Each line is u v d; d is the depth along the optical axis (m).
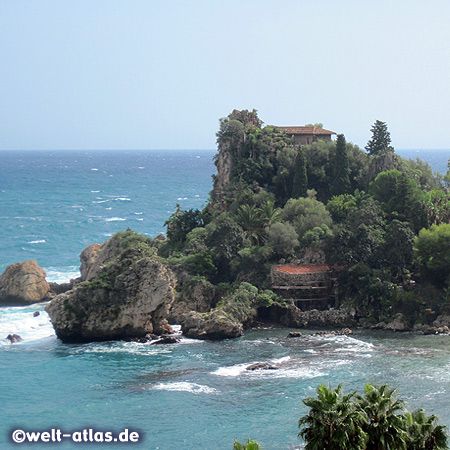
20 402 120.69
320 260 183.62
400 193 198.62
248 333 162.88
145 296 157.75
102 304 158.00
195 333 158.88
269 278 181.00
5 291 197.00
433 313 166.00
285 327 168.38
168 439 105.06
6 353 148.62
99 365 139.38
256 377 129.88
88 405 118.75
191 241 196.12
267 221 197.38
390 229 178.00
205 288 175.88
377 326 164.62
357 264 174.00
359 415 67.69
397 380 125.69
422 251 175.75
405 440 69.75
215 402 118.19
